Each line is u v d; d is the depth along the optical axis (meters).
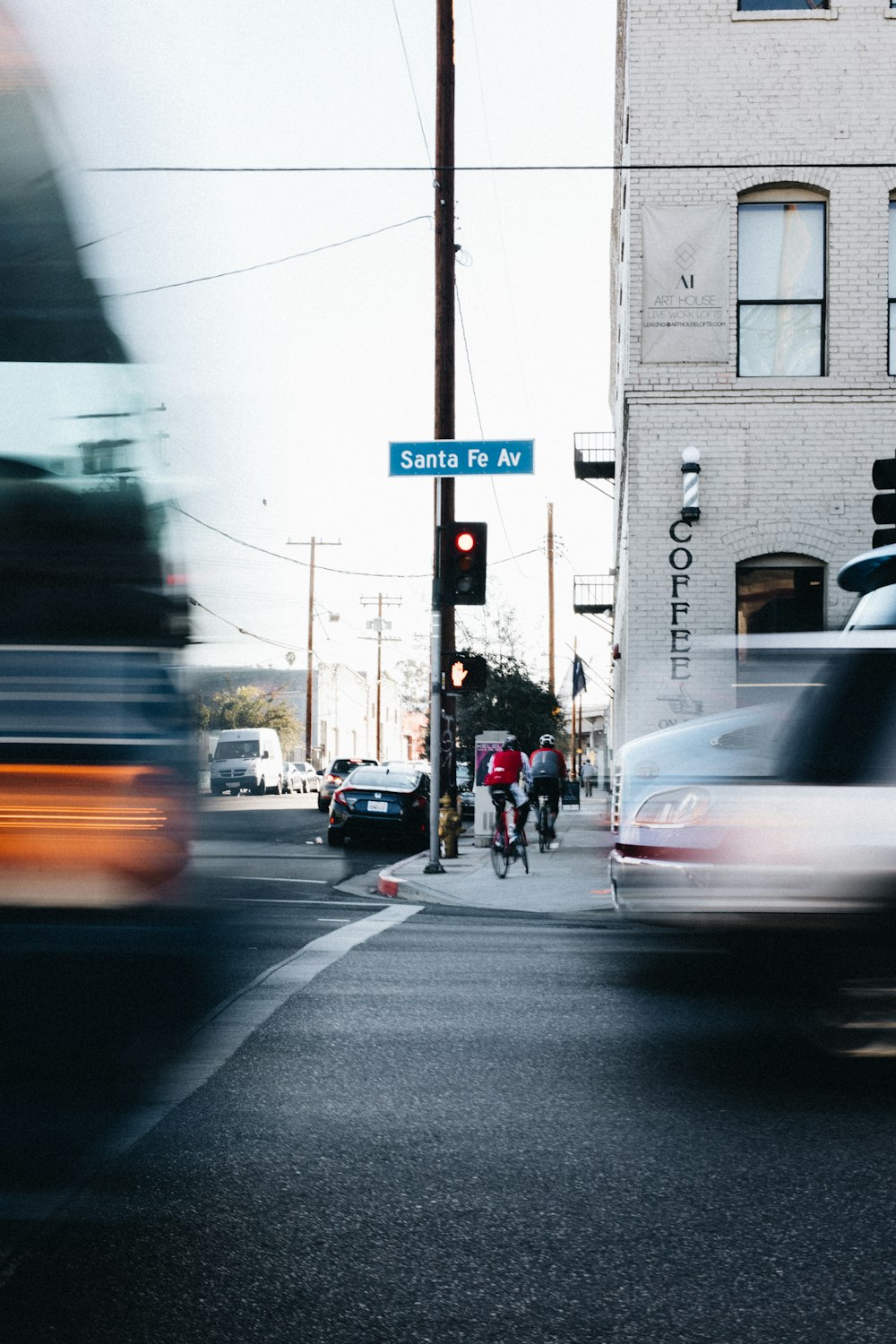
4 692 3.61
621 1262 3.89
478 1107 5.49
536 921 11.78
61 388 3.88
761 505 18.36
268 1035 6.68
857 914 5.60
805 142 18.47
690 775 6.18
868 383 18.31
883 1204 4.38
